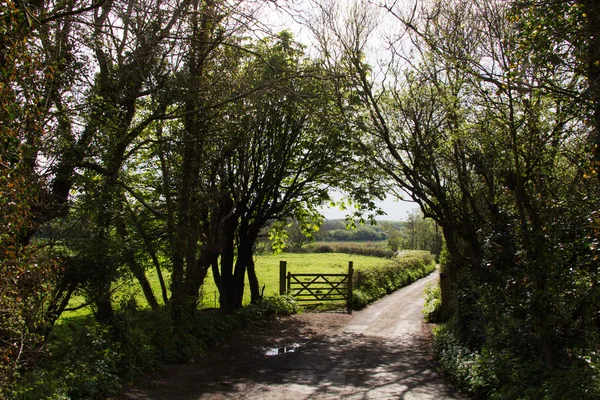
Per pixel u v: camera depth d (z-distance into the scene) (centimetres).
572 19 686
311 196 1898
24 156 573
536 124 774
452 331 1277
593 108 635
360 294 2331
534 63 729
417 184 1257
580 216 717
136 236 1271
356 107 1352
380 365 1154
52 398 643
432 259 4678
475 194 1162
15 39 516
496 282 959
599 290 680
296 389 923
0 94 488
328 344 1419
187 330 1203
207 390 883
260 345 1370
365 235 7769
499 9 958
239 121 1288
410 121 1267
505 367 807
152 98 1130
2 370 586
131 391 834
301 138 1781
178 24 1047
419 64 1227
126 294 1100
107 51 1041
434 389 921
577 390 609
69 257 893
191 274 1252
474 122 934
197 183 1273
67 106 886
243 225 1783
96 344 846
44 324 694
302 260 4131
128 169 1280
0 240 519
